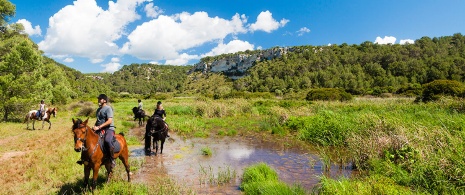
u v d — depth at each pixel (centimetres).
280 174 950
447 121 1294
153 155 1234
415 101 2928
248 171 873
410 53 14538
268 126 2022
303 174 952
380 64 14275
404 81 10619
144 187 764
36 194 717
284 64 17688
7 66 2484
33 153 1145
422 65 11481
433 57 12419
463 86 2880
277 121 2181
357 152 1061
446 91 2811
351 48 18275
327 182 727
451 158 775
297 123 1945
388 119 1382
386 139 1068
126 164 819
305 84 12312
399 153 934
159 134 1223
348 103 3047
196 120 2395
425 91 2934
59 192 725
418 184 736
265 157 1209
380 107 2355
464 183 689
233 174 924
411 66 11856
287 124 2045
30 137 1580
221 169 1018
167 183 812
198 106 3105
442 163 761
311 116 2027
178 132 1892
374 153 1008
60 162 1003
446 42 16925
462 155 771
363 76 12356
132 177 902
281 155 1247
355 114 1911
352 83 10644
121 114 3191
